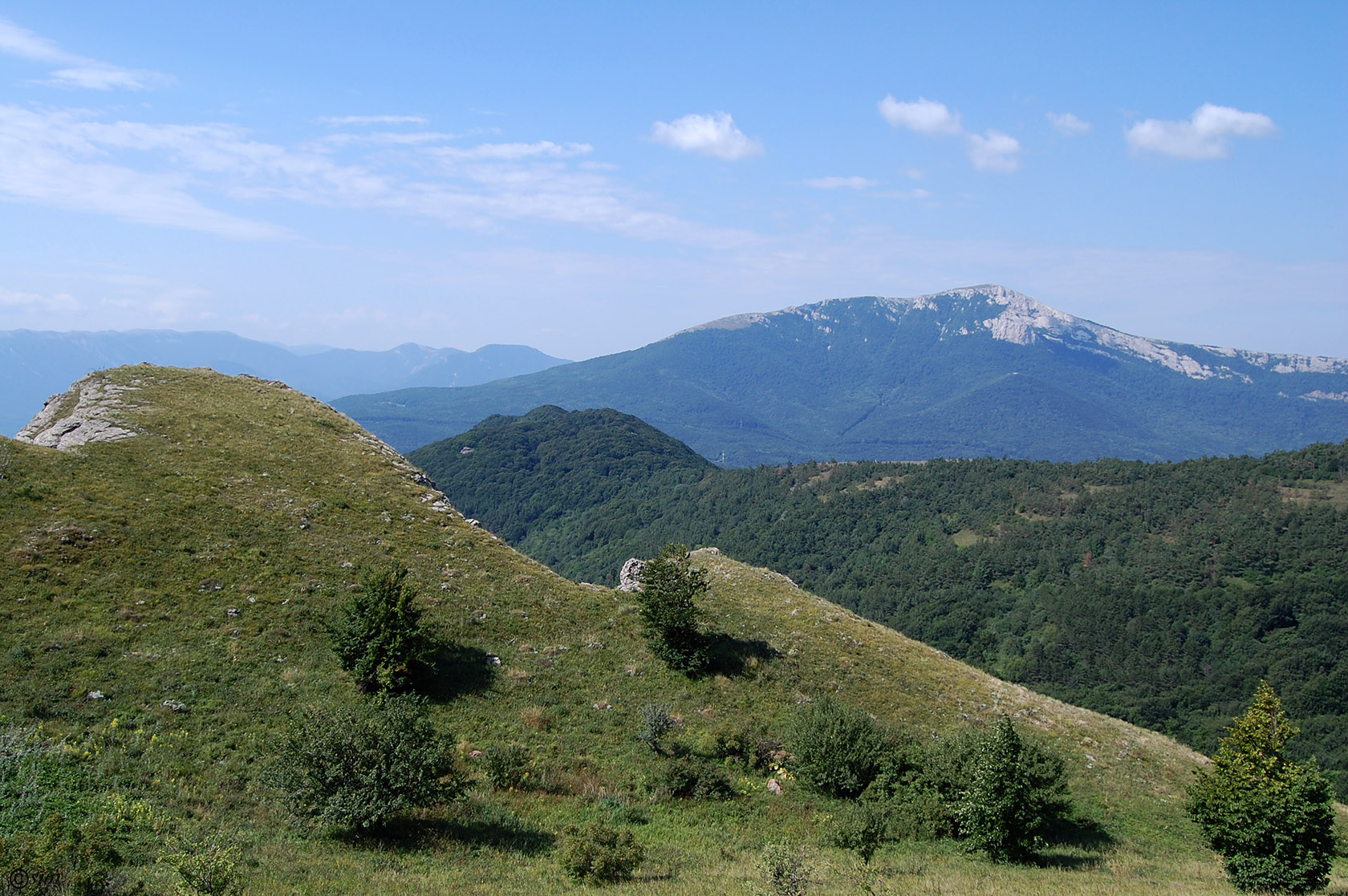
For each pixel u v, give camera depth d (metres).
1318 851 22.38
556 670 31.58
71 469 34.59
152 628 26.59
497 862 19.25
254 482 38.47
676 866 20.38
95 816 17.47
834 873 20.75
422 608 32.50
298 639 28.25
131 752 20.59
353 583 32.69
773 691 33.38
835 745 27.38
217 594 29.44
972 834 24.45
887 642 42.50
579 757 26.39
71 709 21.73
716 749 28.52
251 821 19.20
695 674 33.34
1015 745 25.03
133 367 49.31
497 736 26.41
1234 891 22.12
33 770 18.30
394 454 48.66
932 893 19.31
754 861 19.28
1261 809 22.56
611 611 37.44
